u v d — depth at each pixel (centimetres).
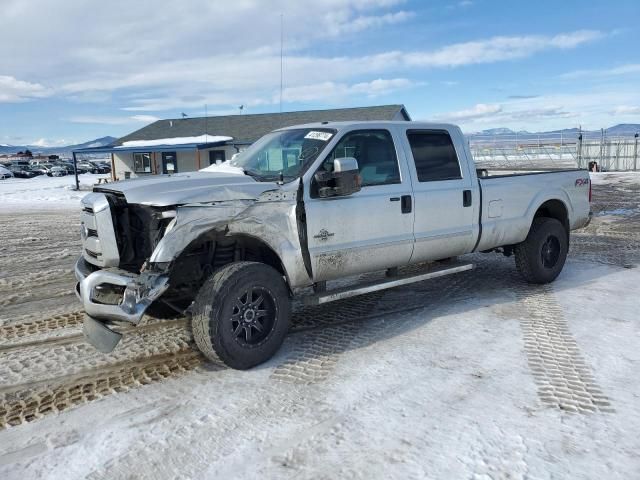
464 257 847
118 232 425
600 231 1080
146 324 539
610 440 310
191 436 323
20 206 2131
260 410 354
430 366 419
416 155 538
